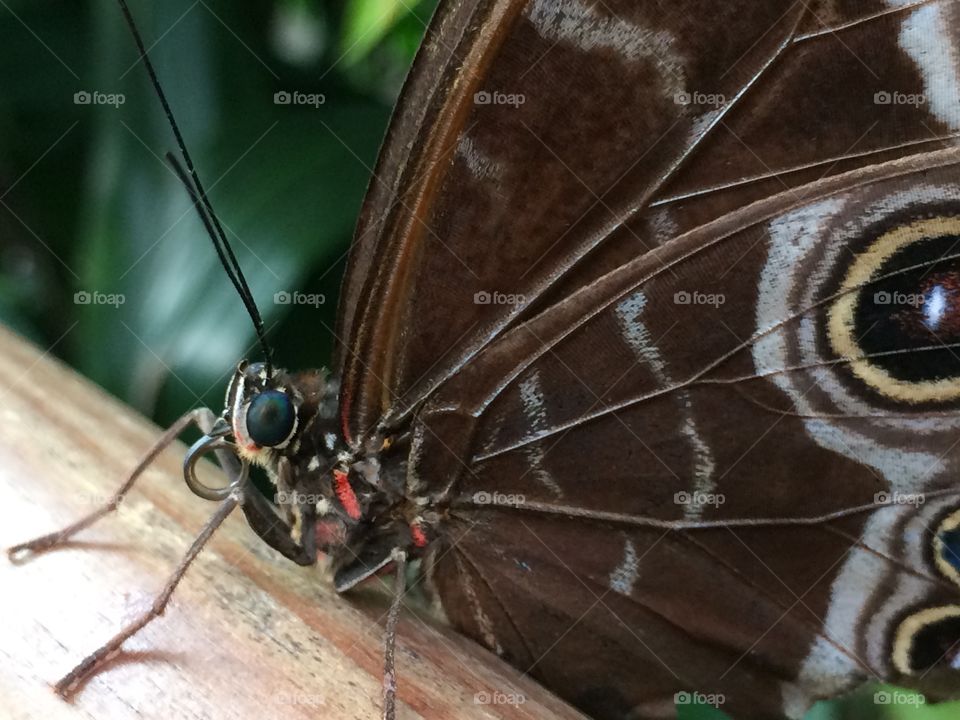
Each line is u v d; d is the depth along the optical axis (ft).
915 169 0.19
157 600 0.19
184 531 0.21
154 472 0.22
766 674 0.23
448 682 0.19
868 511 0.22
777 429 0.21
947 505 0.21
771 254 0.20
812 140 0.20
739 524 0.22
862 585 0.22
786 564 0.22
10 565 0.19
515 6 0.18
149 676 0.18
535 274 0.21
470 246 0.20
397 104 0.19
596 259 0.20
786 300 0.20
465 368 0.21
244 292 0.22
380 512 0.22
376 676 0.19
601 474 0.22
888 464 0.21
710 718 0.24
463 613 0.23
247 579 0.20
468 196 0.20
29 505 0.20
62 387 0.24
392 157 0.20
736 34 0.19
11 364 0.24
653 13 0.19
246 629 0.19
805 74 0.20
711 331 0.21
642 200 0.20
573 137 0.19
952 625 0.22
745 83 0.20
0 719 0.17
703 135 0.20
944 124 0.20
